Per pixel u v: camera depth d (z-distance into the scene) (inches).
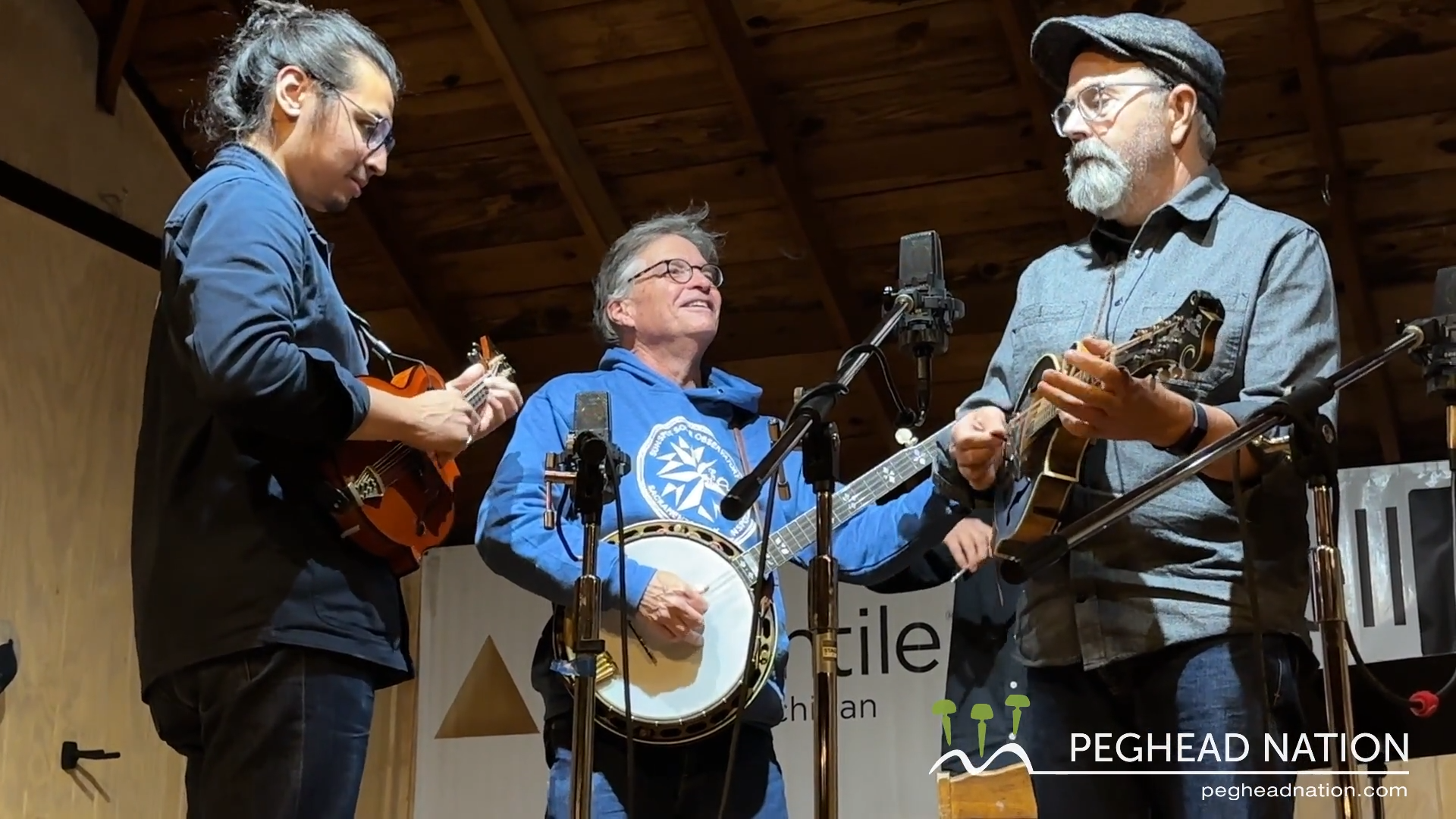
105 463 183.6
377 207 199.3
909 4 176.9
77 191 187.2
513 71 180.2
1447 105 172.9
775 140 186.9
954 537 122.8
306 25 100.0
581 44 184.2
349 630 89.7
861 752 182.5
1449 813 158.9
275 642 87.2
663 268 122.1
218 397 85.6
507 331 213.0
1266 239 91.7
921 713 181.8
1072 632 88.9
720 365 209.9
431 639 204.2
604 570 106.3
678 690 105.8
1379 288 187.8
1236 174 183.8
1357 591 173.8
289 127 98.0
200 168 202.7
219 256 88.3
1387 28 169.2
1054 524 87.9
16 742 167.2
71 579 176.7
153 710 93.7
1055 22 101.6
